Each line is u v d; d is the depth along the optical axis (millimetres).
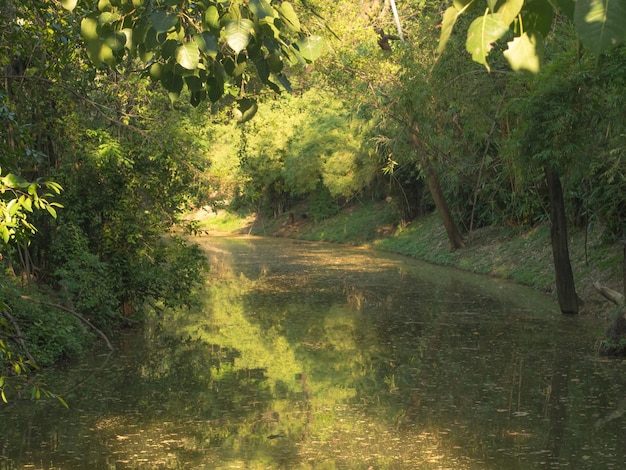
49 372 13141
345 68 20672
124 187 17000
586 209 23172
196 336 16922
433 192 34156
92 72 4672
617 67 12352
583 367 13562
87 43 2984
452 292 24094
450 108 19328
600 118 14484
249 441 9586
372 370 13523
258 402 11438
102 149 14922
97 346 15547
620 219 21656
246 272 31094
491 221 35219
